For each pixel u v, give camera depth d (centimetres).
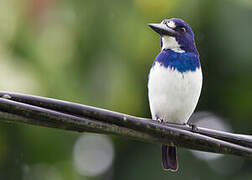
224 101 1420
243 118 1443
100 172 1472
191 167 1407
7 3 1037
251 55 1210
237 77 1341
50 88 1054
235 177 1462
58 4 1066
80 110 693
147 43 1126
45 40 1062
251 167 1472
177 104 959
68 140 1191
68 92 1070
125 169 1452
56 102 691
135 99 1141
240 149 735
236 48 1210
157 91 959
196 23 1181
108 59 1106
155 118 990
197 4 1166
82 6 1091
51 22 1061
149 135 717
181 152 1412
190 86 950
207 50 1243
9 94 688
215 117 1448
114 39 1109
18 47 1041
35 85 1031
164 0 1127
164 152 984
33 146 1174
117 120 702
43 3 1051
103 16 1105
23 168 1242
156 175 1395
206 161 1420
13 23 1037
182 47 991
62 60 1076
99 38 1101
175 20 1010
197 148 730
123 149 1475
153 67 972
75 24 1088
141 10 1123
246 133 1449
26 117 683
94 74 1098
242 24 1196
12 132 1174
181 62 952
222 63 1263
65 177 1253
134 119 706
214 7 1186
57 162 1223
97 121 700
